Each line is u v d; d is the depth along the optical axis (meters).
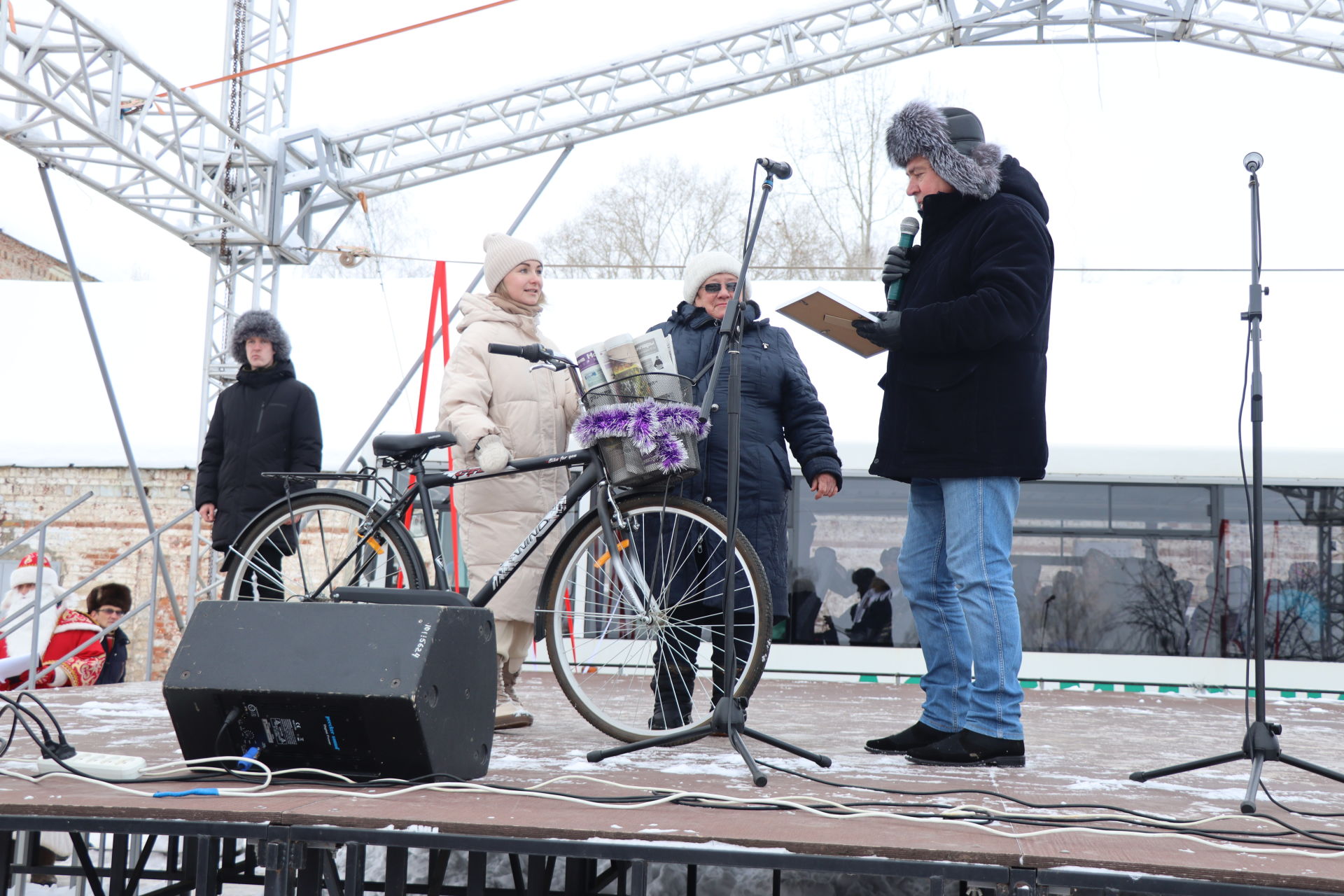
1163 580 7.79
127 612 6.70
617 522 3.17
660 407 3.10
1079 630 7.77
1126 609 7.77
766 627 3.09
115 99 7.08
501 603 3.44
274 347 5.20
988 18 8.53
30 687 5.53
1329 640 7.64
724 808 2.12
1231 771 2.95
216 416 5.30
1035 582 7.84
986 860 1.78
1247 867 1.73
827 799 2.21
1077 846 1.84
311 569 6.58
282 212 8.67
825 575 7.90
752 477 3.63
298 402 5.17
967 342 2.71
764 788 2.37
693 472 3.13
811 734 3.57
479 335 3.65
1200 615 7.73
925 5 8.62
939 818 2.03
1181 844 1.88
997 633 2.80
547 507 3.58
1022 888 1.77
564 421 3.74
